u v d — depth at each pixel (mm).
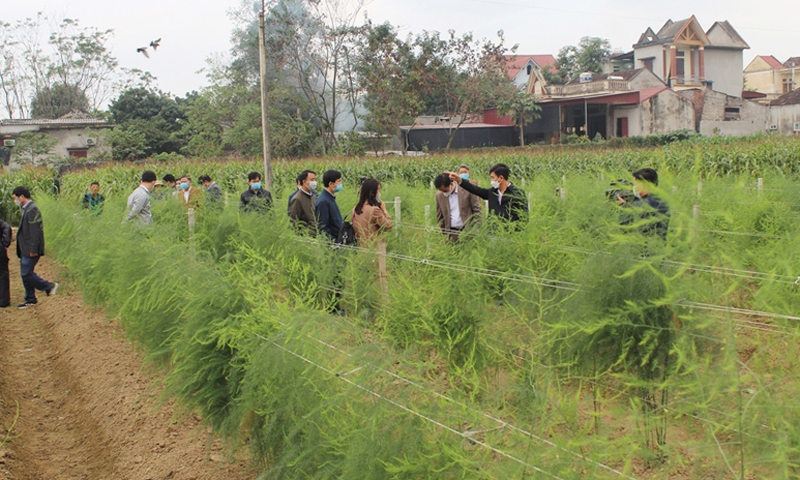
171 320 5855
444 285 5309
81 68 68125
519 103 47000
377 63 41562
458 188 9141
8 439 5969
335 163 27094
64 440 6254
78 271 10172
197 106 46000
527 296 5113
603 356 4289
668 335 3941
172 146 50500
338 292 6988
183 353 5023
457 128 45250
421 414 3336
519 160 27094
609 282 4160
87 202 15977
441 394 3781
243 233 8664
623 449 3014
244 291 5074
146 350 6750
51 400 7223
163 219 10398
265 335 4578
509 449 3037
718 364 3297
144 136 47625
